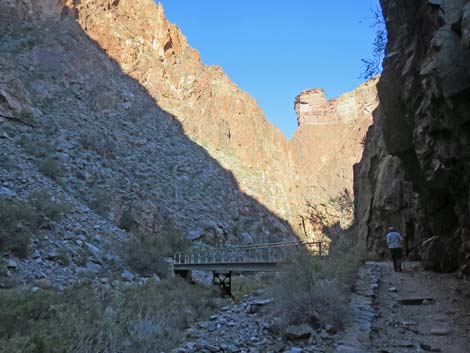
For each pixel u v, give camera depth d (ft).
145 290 49.24
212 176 212.02
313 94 542.16
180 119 237.66
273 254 73.05
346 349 18.43
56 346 15.78
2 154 107.96
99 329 18.44
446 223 37.99
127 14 263.70
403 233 57.98
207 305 47.88
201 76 282.56
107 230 93.15
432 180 32.50
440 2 22.79
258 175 256.93
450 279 32.19
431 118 25.14
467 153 22.59
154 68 246.88
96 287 53.21
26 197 86.17
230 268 79.56
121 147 178.09
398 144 38.83
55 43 198.29
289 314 23.63
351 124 505.25
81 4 234.17
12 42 184.14
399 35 36.55
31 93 164.25
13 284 50.06
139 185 162.20
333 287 24.95
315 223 253.44
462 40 18.06
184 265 92.27
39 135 141.28
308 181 322.75
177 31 295.28
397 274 38.70
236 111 288.92
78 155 146.51
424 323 22.48
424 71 21.77
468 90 18.78
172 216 159.33
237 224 192.34
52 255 64.64
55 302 26.81
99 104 191.62
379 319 23.73
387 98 38.68
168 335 22.38
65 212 87.51
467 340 18.88
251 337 24.17
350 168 404.77
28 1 205.77
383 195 64.90
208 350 22.48
